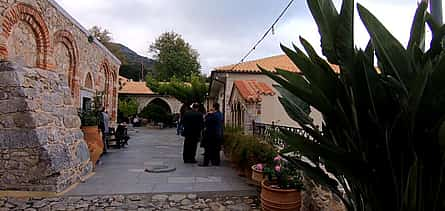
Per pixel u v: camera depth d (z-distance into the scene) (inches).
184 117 331.6
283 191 159.3
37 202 184.2
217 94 871.7
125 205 183.0
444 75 54.1
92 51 481.7
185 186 225.3
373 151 67.0
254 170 206.2
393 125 63.4
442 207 62.2
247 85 427.5
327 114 71.9
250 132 332.8
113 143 459.8
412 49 69.3
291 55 72.9
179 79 1239.5
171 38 1584.6
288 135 73.4
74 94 397.4
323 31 70.2
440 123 56.3
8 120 201.3
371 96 66.3
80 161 243.8
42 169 199.3
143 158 357.4
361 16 68.6
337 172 83.0
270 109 378.9
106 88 586.2
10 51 259.4
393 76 70.2
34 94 208.7
